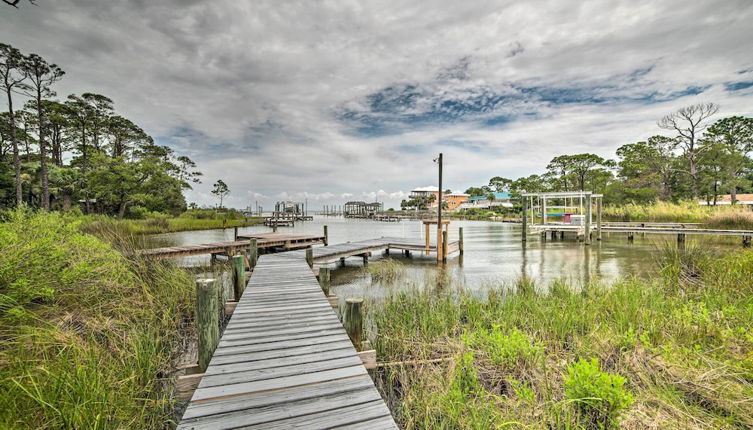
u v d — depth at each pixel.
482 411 2.89
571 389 2.96
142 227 24.27
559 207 22.14
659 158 34.78
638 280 7.70
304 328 4.22
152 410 3.16
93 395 2.75
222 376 2.95
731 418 2.71
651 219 23.09
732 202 29.94
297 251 11.62
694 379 3.24
